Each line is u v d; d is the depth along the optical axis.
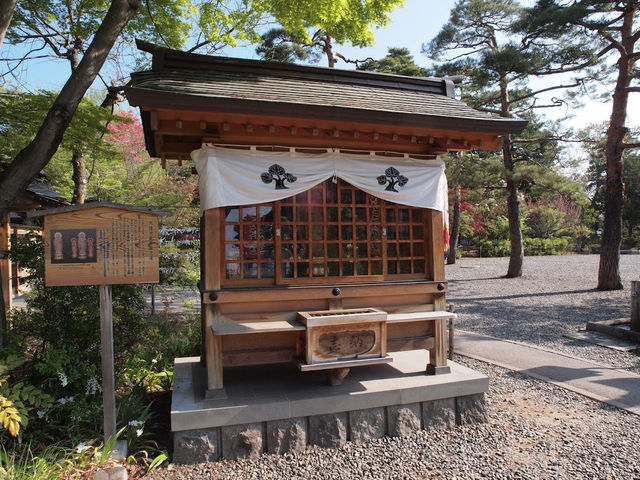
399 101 4.61
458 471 3.40
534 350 6.93
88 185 11.38
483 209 28.48
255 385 4.23
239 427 3.64
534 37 13.06
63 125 4.48
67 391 4.22
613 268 13.06
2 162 6.61
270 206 4.23
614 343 7.23
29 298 4.88
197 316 8.04
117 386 4.58
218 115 3.59
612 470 3.35
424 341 4.46
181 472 3.39
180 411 3.53
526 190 32.12
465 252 31.34
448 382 4.20
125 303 4.82
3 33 4.04
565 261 24.33
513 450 3.71
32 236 4.79
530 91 17.58
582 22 11.41
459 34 15.16
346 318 3.92
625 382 5.26
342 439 3.86
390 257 4.58
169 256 8.12
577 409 4.51
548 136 16.52
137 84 3.59
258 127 3.99
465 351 6.94
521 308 11.05
